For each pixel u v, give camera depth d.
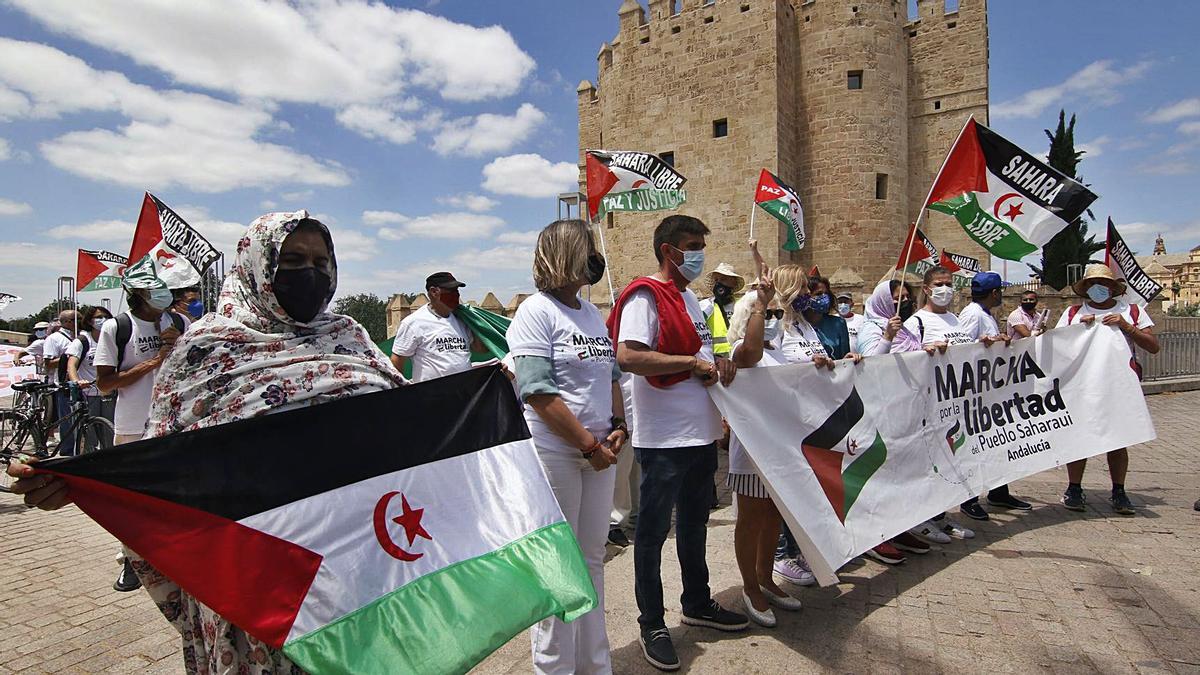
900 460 4.50
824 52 24.77
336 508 1.98
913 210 25.97
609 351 3.08
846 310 7.96
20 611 4.13
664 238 3.51
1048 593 3.99
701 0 25.36
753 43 24.14
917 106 25.91
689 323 3.32
